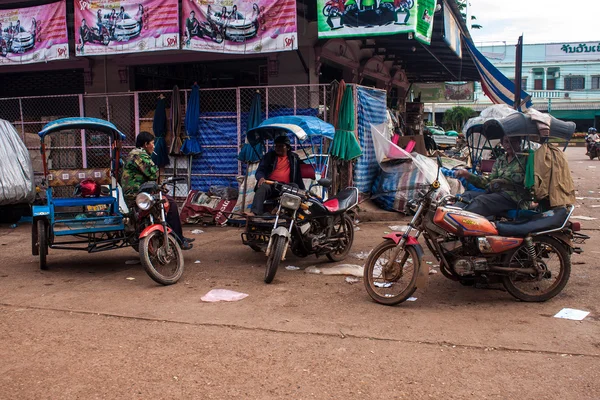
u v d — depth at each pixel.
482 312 4.91
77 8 9.97
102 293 5.62
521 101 13.76
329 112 9.71
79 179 6.73
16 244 8.44
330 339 4.27
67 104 13.67
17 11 10.48
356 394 3.38
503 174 5.95
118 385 3.52
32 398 3.36
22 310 5.07
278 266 6.48
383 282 5.50
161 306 5.15
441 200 5.30
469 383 3.51
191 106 10.54
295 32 9.05
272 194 7.03
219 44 9.42
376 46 13.91
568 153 36.75
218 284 5.93
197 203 9.88
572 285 5.70
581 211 10.98
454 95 23.52
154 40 9.64
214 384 3.53
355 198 7.09
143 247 5.70
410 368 3.74
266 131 7.47
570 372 3.65
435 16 10.91
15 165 9.78
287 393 3.40
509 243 5.12
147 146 6.76
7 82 14.29
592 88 54.31
